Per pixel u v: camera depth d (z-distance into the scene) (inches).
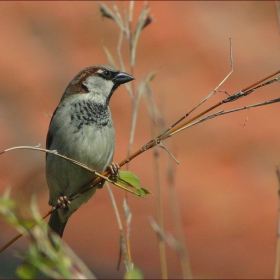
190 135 652.7
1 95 689.0
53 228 277.9
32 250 129.5
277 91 724.0
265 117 685.9
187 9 879.7
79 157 259.0
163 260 229.1
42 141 615.8
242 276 437.7
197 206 541.3
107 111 267.1
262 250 474.0
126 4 814.5
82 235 498.3
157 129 263.0
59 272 131.0
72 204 271.9
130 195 561.0
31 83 711.1
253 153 624.1
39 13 848.3
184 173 596.1
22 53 762.2
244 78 735.7
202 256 466.9
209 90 705.6
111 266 449.4
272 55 776.9
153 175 576.7
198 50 778.2
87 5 866.1
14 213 130.8
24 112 662.5
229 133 655.8
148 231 502.9
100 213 534.3
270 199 550.0
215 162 612.7
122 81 270.7
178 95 690.2
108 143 264.4
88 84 267.3
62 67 748.0
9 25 814.5
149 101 259.0
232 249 469.7
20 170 546.0
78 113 261.9
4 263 341.7
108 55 268.1
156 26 826.8
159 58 755.4
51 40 796.0
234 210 524.7
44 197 445.7
